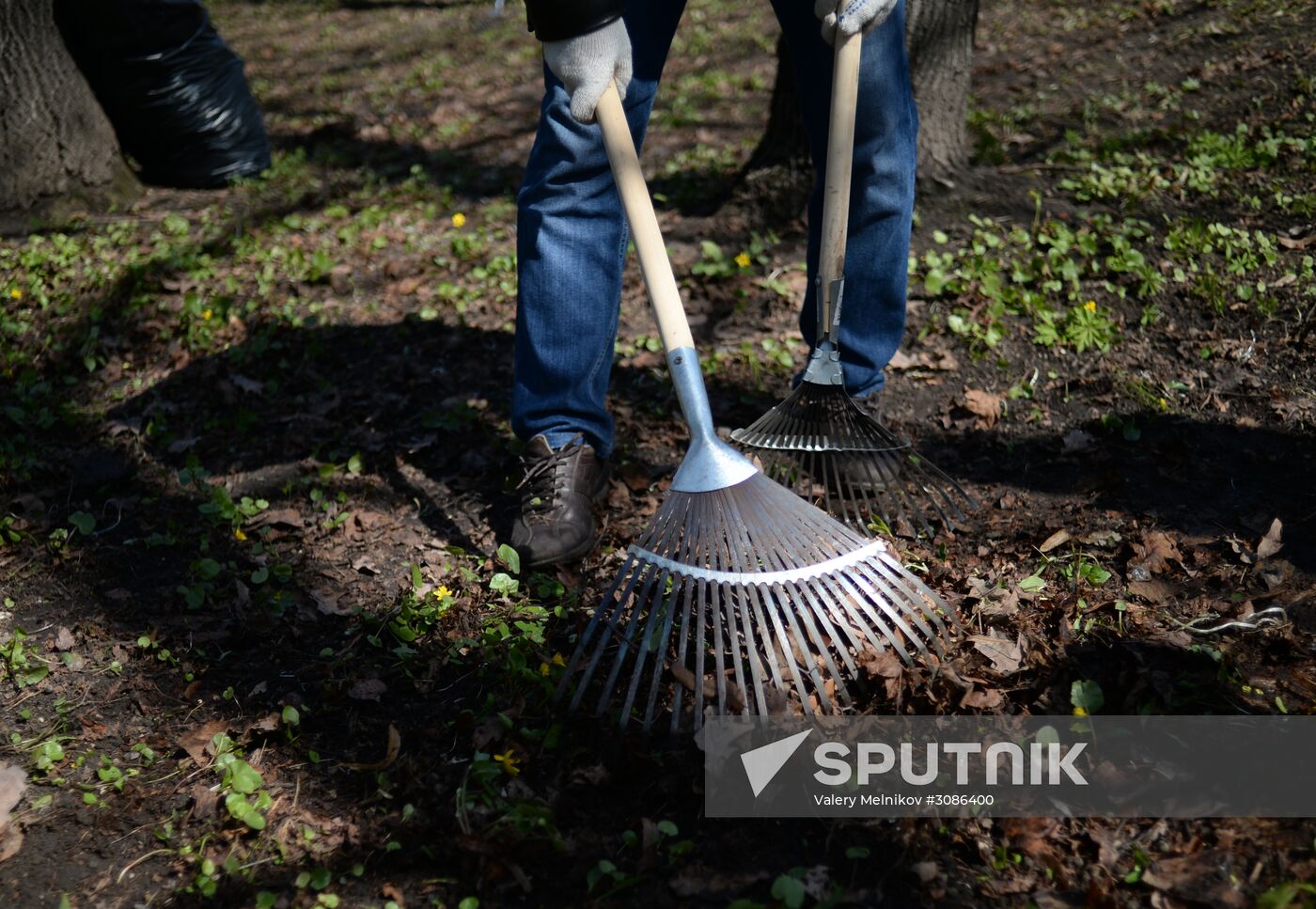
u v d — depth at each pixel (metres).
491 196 6.00
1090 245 4.19
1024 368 3.65
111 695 2.49
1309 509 2.80
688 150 6.67
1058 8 8.77
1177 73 6.27
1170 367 3.54
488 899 1.92
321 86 9.59
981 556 2.76
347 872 1.99
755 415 3.52
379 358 4.09
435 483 3.31
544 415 2.87
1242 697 2.21
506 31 11.58
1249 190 4.53
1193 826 1.96
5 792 2.18
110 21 5.59
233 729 2.35
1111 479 2.99
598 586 2.74
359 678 2.49
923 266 4.33
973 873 1.92
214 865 2.03
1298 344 3.52
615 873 1.92
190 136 5.96
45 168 5.54
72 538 3.12
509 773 2.15
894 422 3.44
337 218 5.60
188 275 4.78
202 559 2.96
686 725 2.24
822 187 2.86
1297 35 6.31
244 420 3.68
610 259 2.78
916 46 4.59
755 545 2.24
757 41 10.06
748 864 1.95
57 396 3.96
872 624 2.44
